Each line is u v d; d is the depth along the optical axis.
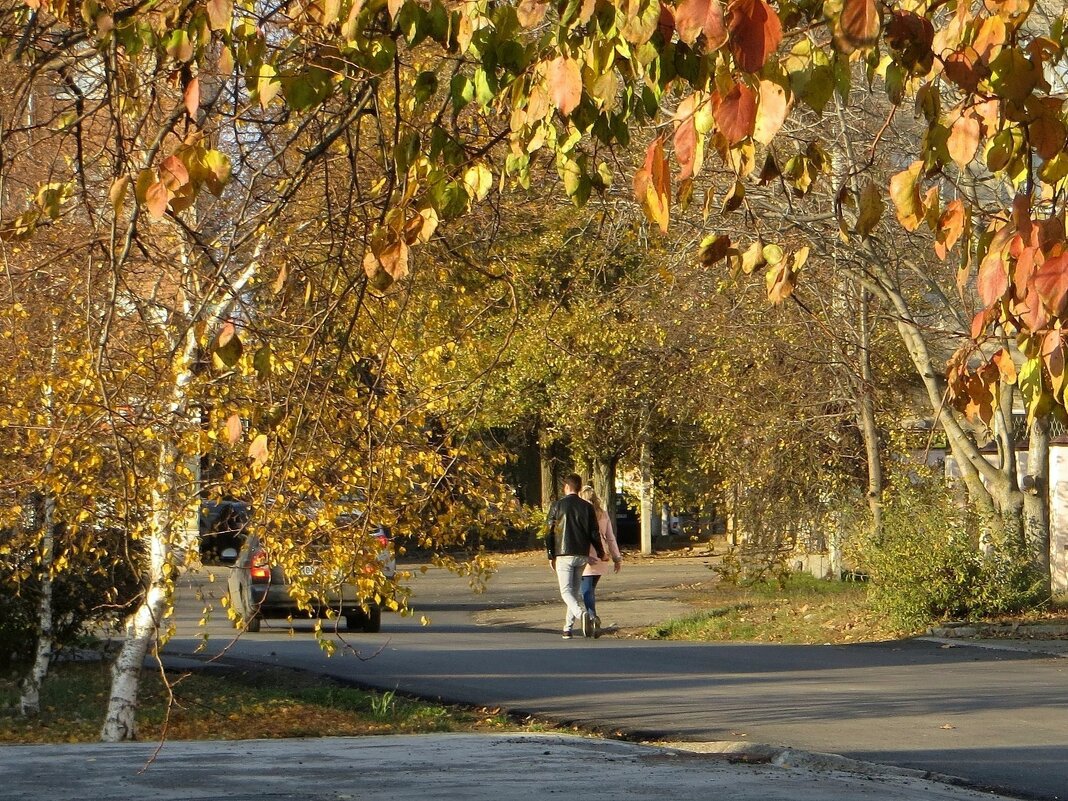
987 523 45.19
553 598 68.12
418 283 21.89
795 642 44.12
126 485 20.41
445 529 25.64
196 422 24.33
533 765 19.66
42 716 31.66
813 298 49.06
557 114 13.86
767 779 19.11
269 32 18.58
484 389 23.33
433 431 25.36
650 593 66.12
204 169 12.98
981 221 24.33
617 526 116.81
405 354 22.75
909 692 30.05
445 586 76.19
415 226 13.53
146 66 19.98
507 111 15.62
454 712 29.09
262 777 18.09
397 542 27.72
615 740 24.94
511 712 28.62
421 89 14.85
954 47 12.02
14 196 22.41
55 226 21.34
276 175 19.92
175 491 24.44
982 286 9.90
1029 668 34.88
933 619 44.41
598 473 96.38
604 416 74.19
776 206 40.09
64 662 41.41
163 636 26.83
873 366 54.91
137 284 22.38
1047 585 45.25
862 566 47.19
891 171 39.81
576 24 11.87
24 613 36.38
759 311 52.78
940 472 49.16
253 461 21.20
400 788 17.30
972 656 38.03
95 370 16.73
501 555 103.56
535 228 36.12
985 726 25.17
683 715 27.05
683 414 63.59
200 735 27.88
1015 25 11.58
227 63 14.68
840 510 54.75
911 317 41.59
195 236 15.60
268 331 19.14
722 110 10.04
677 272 47.66
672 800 16.91
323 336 16.45
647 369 64.50
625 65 12.81
